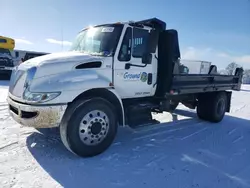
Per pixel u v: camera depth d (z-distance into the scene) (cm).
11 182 250
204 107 574
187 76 460
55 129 438
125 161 319
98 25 409
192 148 382
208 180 275
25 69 320
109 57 358
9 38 1544
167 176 280
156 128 501
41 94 290
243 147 396
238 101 1012
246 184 269
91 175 275
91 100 320
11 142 366
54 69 309
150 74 425
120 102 365
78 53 375
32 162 301
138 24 387
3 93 906
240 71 676
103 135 339
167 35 417
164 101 459
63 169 287
